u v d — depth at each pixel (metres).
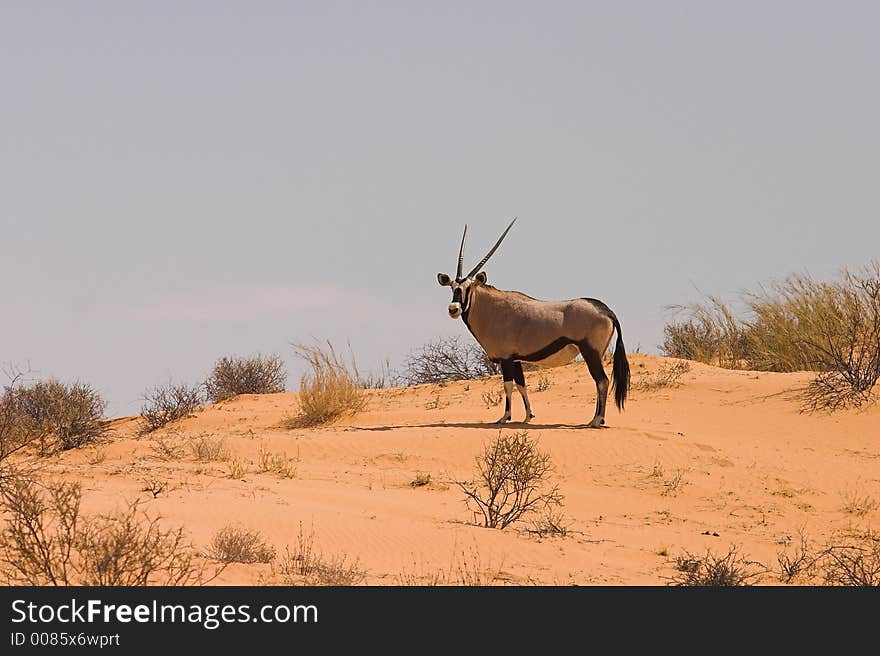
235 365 152.25
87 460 88.69
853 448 90.75
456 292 92.88
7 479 51.22
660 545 60.91
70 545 39.62
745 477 81.19
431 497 69.69
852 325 107.38
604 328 91.56
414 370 146.00
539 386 120.19
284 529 52.81
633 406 105.62
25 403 105.12
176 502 56.44
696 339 142.88
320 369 110.94
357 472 78.69
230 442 90.81
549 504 71.25
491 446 77.00
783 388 107.31
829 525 71.06
